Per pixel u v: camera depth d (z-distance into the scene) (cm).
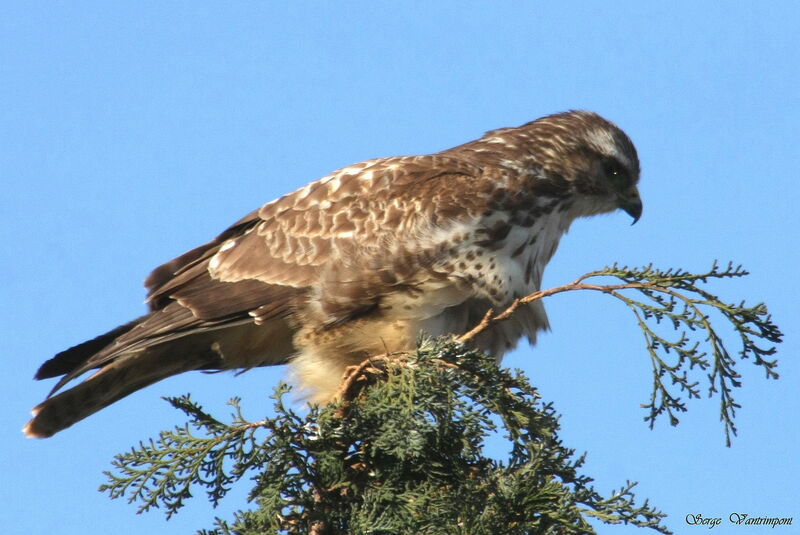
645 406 882
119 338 1164
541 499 793
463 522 786
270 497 807
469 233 1141
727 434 861
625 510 783
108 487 834
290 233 1187
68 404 1197
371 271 1139
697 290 870
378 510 825
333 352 1160
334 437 859
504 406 866
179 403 838
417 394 852
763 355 855
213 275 1202
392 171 1191
